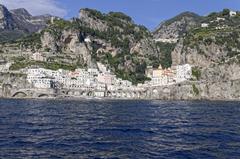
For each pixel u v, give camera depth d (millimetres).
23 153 66812
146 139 86250
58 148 72375
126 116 159500
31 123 120062
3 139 82188
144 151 70438
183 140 84500
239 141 82375
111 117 151875
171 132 99938
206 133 97062
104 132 99062
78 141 81688
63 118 142250
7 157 63219
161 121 134625
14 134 91500
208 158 63875
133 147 74812
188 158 64062
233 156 65375
